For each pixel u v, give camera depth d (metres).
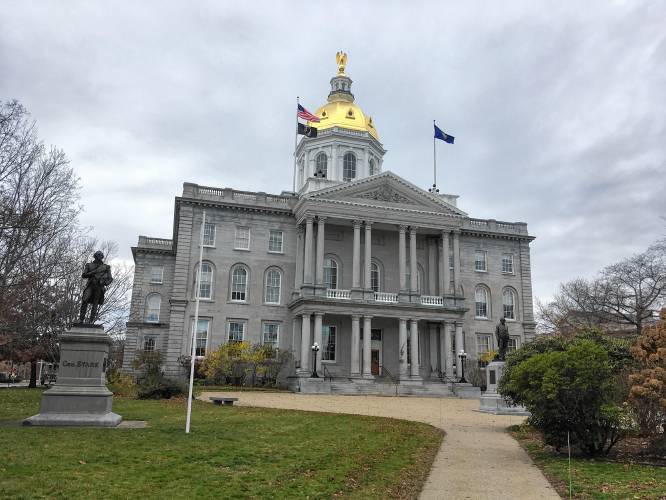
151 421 21.31
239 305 56.25
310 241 54.69
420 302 56.09
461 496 12.17
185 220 56.50
